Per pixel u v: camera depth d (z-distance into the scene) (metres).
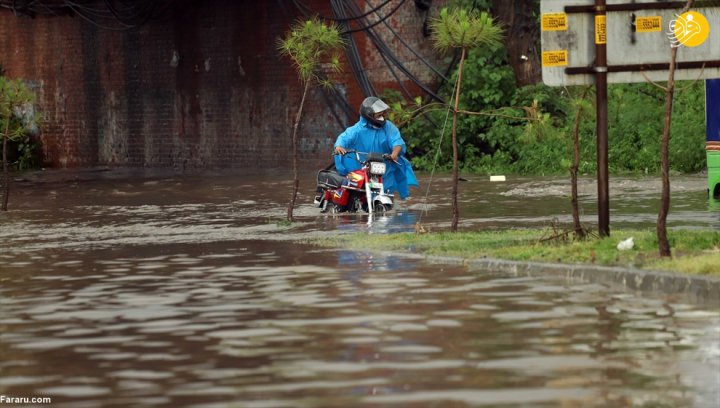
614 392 18.44
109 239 44.97
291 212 50.12
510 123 87.06
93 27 106.06
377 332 23.78
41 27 109.12
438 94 90.25
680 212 48.59
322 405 18.08
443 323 24.61
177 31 100.75
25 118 109.75
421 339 22.95
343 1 88.00
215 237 44.56
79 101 107.31
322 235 43.75
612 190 62.06
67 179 88.44
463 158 87.75
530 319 24.91
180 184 79.25
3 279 33.47
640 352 21.34
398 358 21.27
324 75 90.56
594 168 77.75
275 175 86.56
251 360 21.42
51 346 23.22
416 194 63.78
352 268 33.84
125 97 104.56
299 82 92.94
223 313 26.58
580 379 19.38
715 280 27.48
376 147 55.72
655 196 57.59
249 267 34.75
